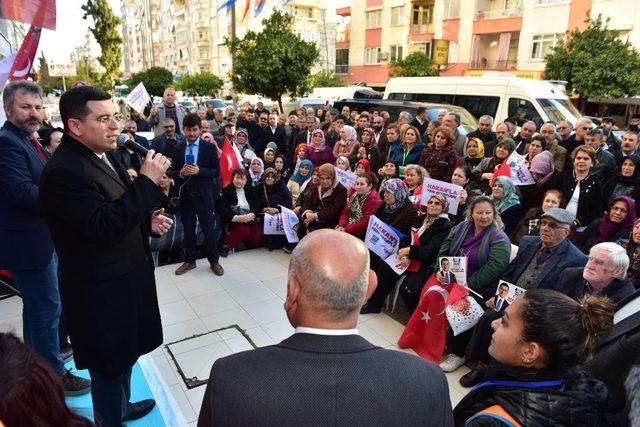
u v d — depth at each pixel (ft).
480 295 11.23
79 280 6.17
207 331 12.18
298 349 3.25
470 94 34.37
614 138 22.43
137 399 9.15
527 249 10.80
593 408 3.95
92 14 117.80
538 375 4.22
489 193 16.11
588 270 8.84
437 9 76.95
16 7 12.60
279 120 30.94
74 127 5.98
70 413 2.70
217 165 15.40
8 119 8.18
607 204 14.66
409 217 13.75
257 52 39.65
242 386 3.08
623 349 5.38
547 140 17.76
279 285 15.19
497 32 69.87
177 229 16.76
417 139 20.79
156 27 217.36
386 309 14.10
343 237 3.61
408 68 69.41
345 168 19.66
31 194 7.74
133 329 6.64
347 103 39.17
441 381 3.42
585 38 51.37
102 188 6.23
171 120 17.44
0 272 12.91
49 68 49.01
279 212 18.43
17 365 2.48
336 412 3.01
